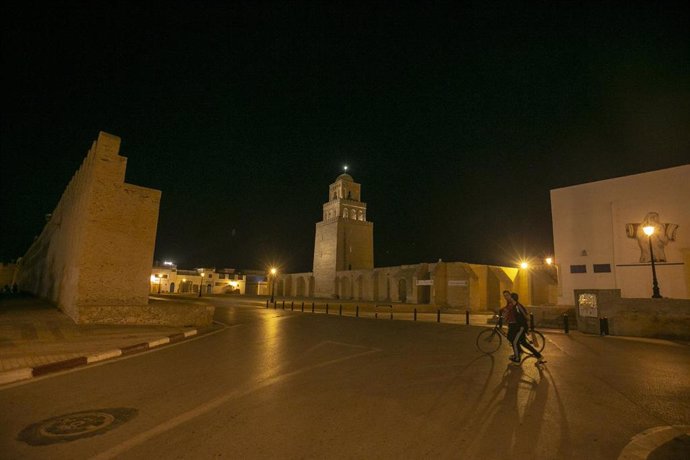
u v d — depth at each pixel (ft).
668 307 48.80
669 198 72.23
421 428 17.38
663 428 17.54
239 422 18.03
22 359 30.53
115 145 57.41
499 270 140.26
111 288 55.26
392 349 39.73
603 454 14.87
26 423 17.94
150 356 35.12
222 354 36.29
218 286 261.24
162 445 15.46
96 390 23.54
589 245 81.51
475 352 38.01
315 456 14.49
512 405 20.80
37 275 116.57
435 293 132.16
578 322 55.98
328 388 24.09
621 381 26.35
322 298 193.47
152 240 59.88
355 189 220.02
